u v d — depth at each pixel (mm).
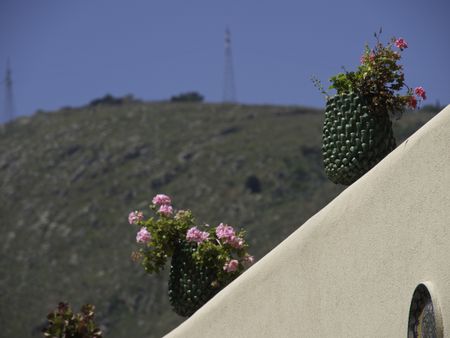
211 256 12766
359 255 8867
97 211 132750
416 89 10656
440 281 7625
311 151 140500
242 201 130125
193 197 133375
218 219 127250
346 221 9148
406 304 8062
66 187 139750
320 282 9523
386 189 8523
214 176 136875
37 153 149000
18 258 124875
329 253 9391
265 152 140750
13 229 131625
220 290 12734
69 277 119750
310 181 134125
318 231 9633
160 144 147125
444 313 7516
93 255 123500
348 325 8969
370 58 10766
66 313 13711
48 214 133625
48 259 124188
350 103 10562
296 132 147000
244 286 11023
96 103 168000
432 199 7832
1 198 139000
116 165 143500
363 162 10453
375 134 10477
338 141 10562
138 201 134125
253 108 158125
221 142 145625
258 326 10648
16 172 145375
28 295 117625
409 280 8055
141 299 113125
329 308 9328
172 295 12914
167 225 13102
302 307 9812
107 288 115875
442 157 7766
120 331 109562
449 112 7793
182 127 152625
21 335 112062
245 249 12867
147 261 13125
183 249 12945
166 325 108438
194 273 12805
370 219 8734
